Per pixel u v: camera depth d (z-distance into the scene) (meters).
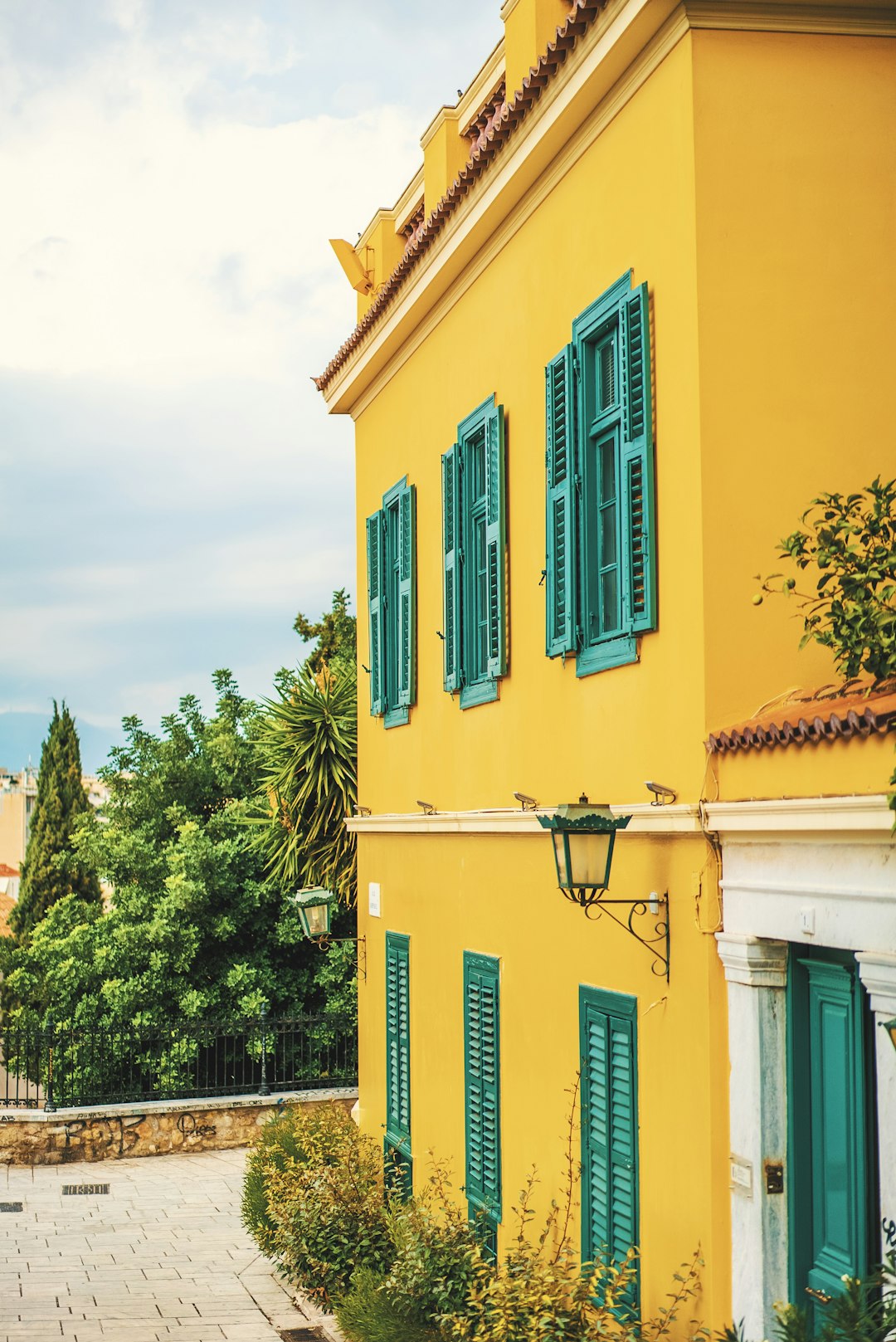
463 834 10.78
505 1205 9.59
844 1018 6.01
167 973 21.14
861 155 7.08
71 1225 14.10
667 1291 6.98
